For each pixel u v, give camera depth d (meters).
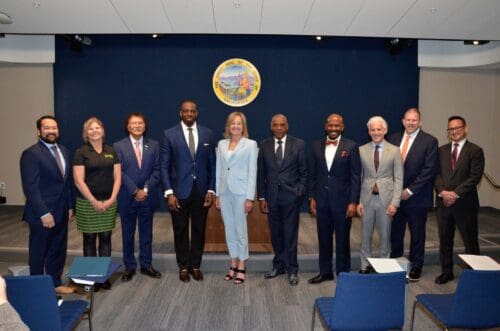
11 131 7.29
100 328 3.06
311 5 4.67
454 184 3.77
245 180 3.79
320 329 3.06
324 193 3.72
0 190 7.38
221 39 6.95
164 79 7.01
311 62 7.02
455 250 4.65
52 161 3.33
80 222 3.64
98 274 2.40
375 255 4.41
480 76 7.34
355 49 7.04
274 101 7.05
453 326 2.21
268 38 6.96
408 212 3.91
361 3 4.59
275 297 3.64
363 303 2.11
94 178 3.57
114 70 7.00
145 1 4.57
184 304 3.49
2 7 4.76
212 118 7.04
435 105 7.27
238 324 3.14
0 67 7.20
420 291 3.78
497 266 2.44
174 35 6.93
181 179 3.80
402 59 7.08
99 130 3.58
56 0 4.55
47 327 2.04
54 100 7.05
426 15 4.94
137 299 3.59
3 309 1.36
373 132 3.69
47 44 6.83
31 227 3.32
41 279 1.98
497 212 7.32
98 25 5.40
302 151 3.78
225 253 4.45
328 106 7.09
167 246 4.96
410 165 3.82
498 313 2.18
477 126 7.41
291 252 3.90
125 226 3.96
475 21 5.11
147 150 3.88
